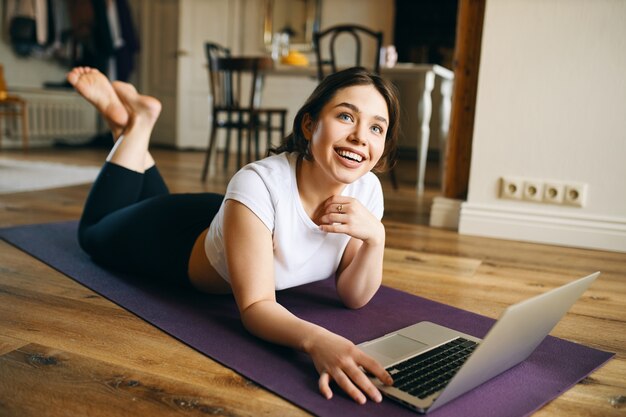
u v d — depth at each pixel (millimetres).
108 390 972
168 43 6836
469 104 2648
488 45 2402
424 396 944
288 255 1226
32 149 5875
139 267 1563
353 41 6551
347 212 1193
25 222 2336
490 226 2498
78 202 2895
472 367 900
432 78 3934
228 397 965
